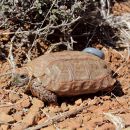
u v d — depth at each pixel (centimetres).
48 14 86
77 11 86
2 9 84
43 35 85
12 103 76
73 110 75
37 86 75
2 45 84
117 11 99
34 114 74
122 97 79
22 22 86
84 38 90
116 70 85
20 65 83
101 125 74
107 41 91
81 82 76
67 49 86
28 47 85
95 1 94
